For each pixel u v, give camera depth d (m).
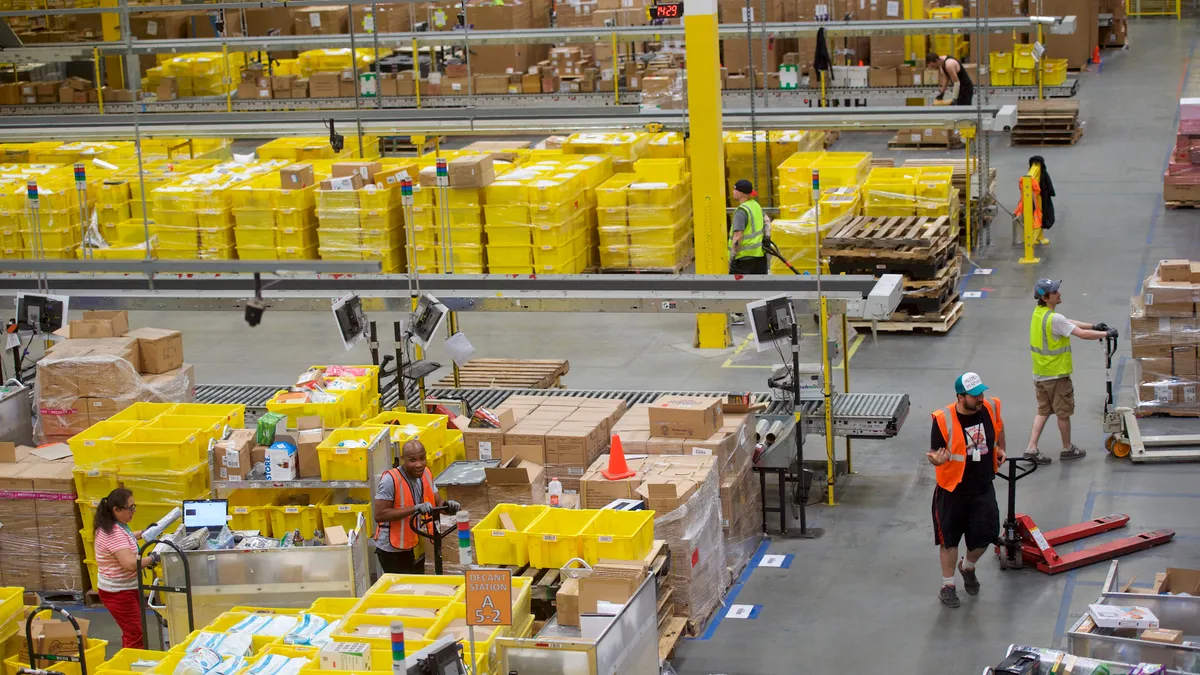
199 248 19.33
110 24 29.36
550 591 9.16
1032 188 19.14
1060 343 12.64
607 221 18.94
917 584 10.90
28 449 11.88
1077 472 12.74
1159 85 30.08
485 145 22.69
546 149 21.69
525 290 12.55
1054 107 25.67
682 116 17.88
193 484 11.00
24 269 10.21
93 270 10.12
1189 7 39.56
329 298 12.80
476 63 26.64
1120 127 26.78
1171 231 20.25
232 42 22.97
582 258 19.31
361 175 19.08
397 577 8.70
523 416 11.95
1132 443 12.85
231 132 18.78
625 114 17.98
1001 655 9.71
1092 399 14.48
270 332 18.69
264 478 10.73
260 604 9.41
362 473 10.59
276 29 27.64
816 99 25.92
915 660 9.71
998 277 18.91
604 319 18.59
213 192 19.09
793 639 10.12
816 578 11.11
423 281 12.84
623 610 7.93
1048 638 9.91
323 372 12.13
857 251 17.06
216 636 8.12
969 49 30.41
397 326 12.09
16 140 20.19
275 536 10.84
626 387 15.74
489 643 7.63
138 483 10.99
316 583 9.41
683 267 19.44
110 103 27.41
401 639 6.81
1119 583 10.51
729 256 16.61
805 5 26.33
